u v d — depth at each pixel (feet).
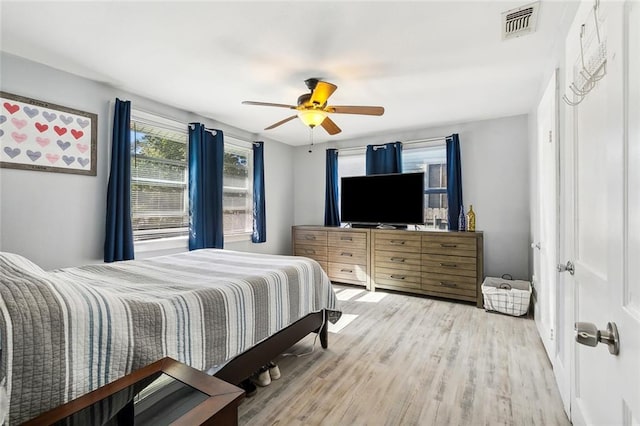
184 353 4.65
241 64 8.13
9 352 2.97
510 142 12.66
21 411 2.99
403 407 5.80
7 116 7.52
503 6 5.78
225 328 5.38
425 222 14.58
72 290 3.93
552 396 6.11
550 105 7.38
